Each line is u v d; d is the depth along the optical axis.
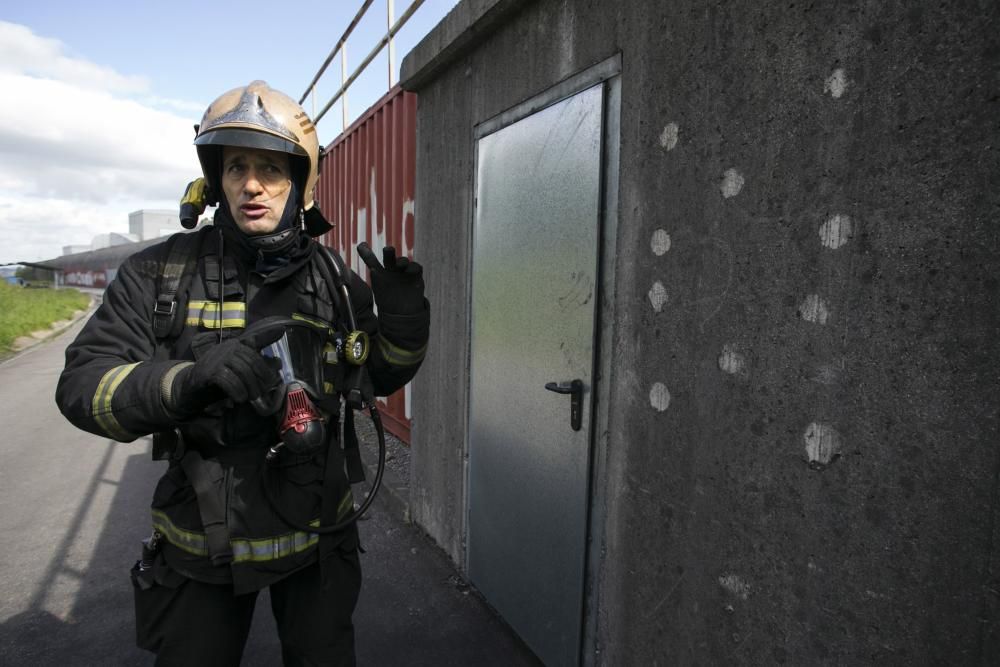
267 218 1.31
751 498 1.36
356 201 5.91
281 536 1.28
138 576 1.29
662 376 1.62
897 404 1.07
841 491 1.16
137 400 1.11
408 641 2.45
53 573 3.06
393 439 5.09
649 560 1.70
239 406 1.26
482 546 2.67
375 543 3.27
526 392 2.28
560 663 2.12
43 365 11.36
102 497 4.14
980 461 0.95
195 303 1.29
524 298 2.29
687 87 1.51
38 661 2.37
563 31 2.03
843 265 1.15
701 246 1.47
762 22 1.30
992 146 0.93
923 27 1.01
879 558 1.10
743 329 1.36
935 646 1.02
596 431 1.92
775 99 1.27
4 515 3.82
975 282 0.95
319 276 1.42
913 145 1.03
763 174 1.30
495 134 2.49
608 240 1.84
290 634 1.39
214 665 1.27
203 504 1.23
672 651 1.62
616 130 1.79
